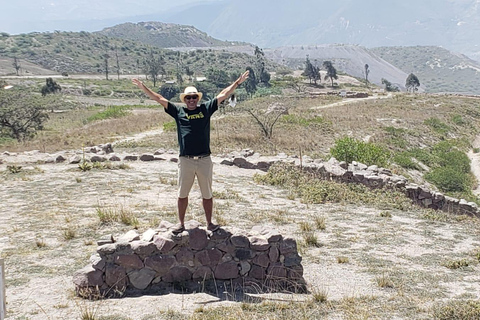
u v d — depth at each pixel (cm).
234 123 3881
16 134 4281
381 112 5244
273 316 637
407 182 1703
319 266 870
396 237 1095
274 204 1361
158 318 621
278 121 4028
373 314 656
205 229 752
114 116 5328
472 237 1144
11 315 627
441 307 679
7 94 4872
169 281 732
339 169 1738
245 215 1189
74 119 6044
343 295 733
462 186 2894
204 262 741
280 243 759
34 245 917
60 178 1652
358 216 1295
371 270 858
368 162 2391
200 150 728
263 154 2542
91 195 1373
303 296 724
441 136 4453
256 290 735
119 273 708
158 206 1230
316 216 1255
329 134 3728
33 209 1208
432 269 884
